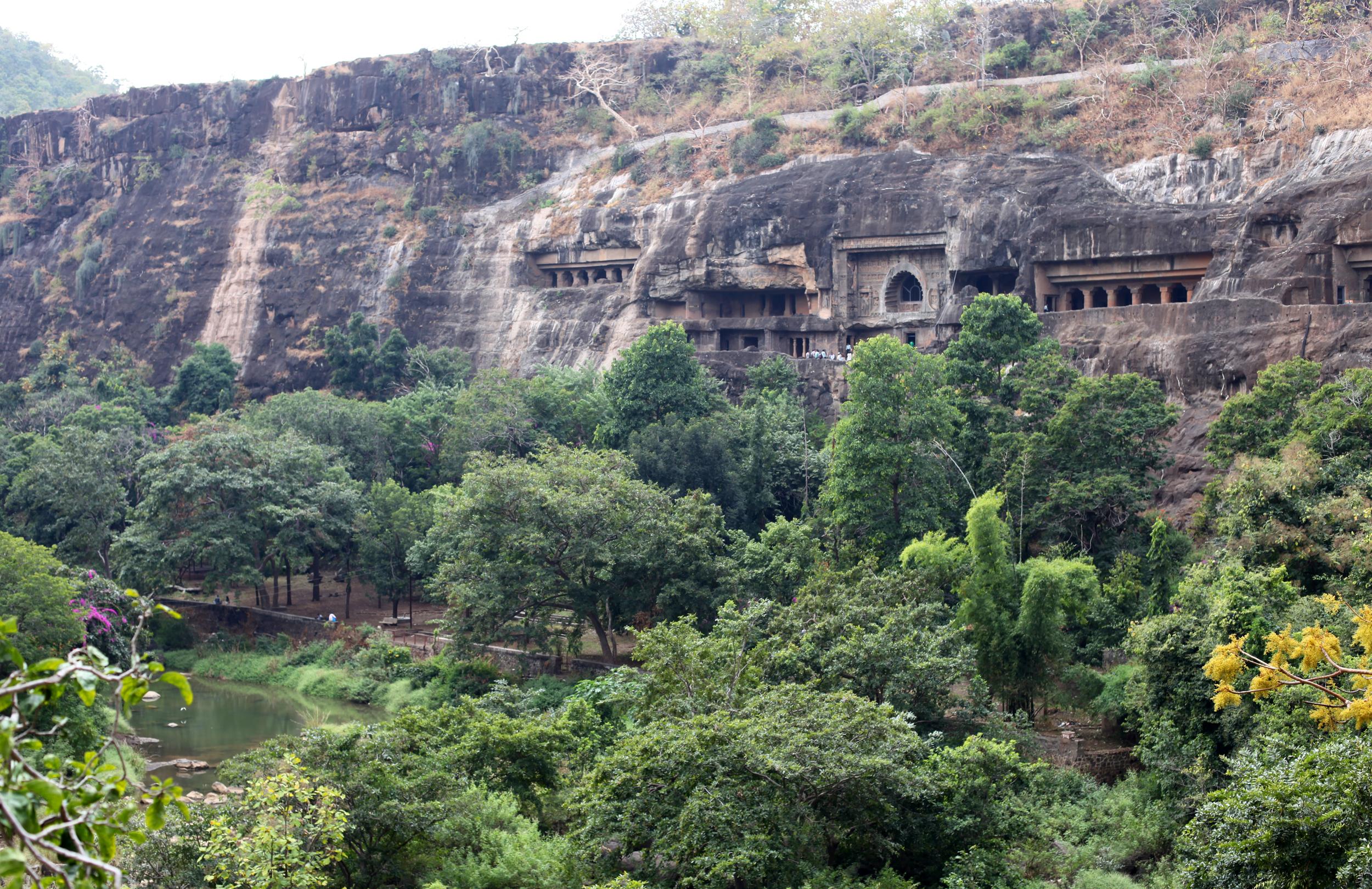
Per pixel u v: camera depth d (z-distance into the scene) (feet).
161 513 200.75
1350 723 82.79
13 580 137.90
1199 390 190.08
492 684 159.63
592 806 84.48
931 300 251.60
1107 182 229.45
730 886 81.66
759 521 206.28
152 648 200.44
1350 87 217.56
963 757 93.20
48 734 25.31
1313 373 160.04
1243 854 63.98
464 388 275.18
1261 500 128.36
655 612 159.63
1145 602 140.26
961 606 129.08
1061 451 165.58
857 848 90.79
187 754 147.95
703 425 203.10
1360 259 188.34
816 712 88.74
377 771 89.40
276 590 214.48
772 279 263.90
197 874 78.54
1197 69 244.01
